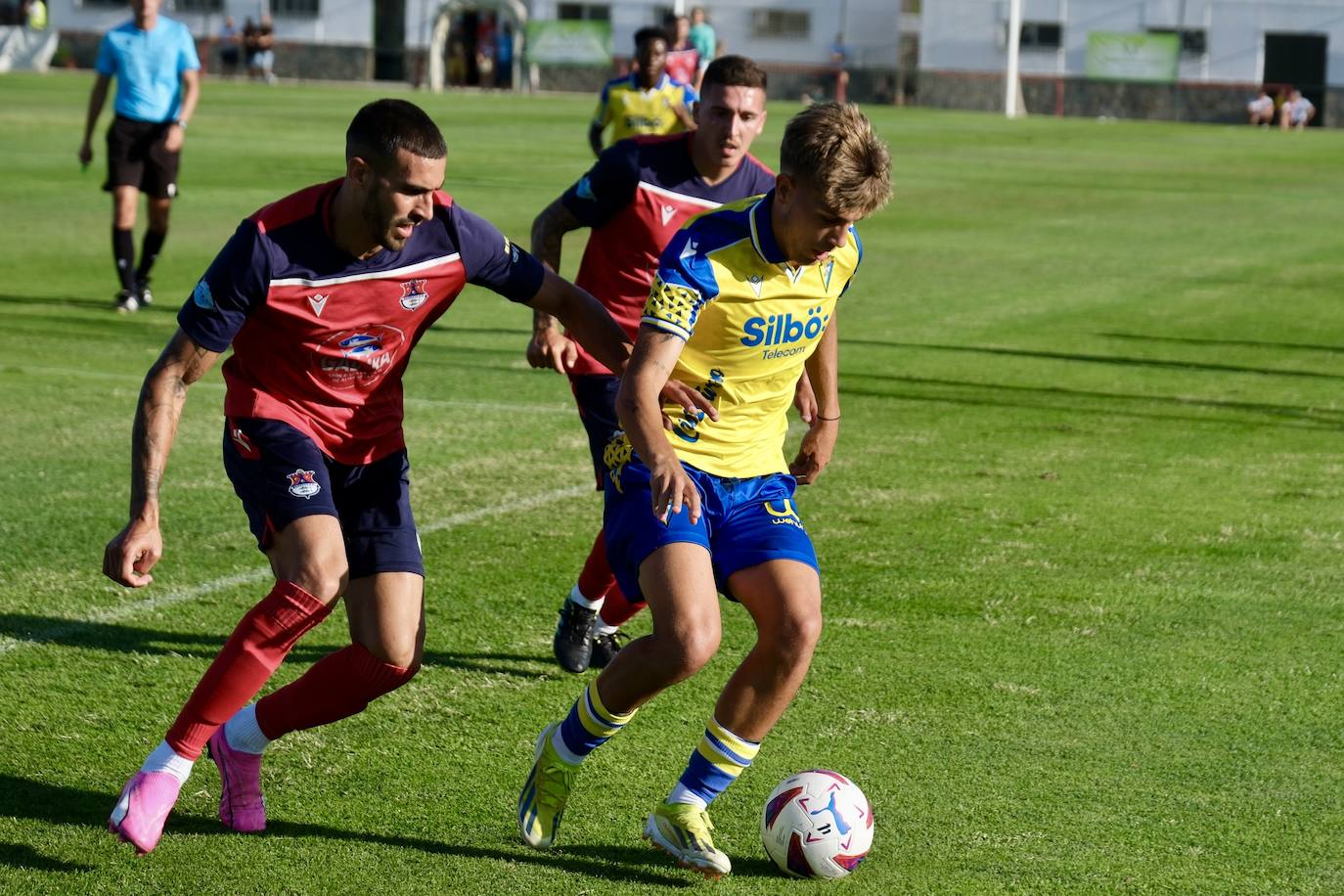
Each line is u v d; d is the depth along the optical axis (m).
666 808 8.33
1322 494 17.02
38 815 8.88
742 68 12.08
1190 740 10.27
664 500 7.92
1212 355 25.48
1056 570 14.03
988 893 8.20
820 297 8.81
